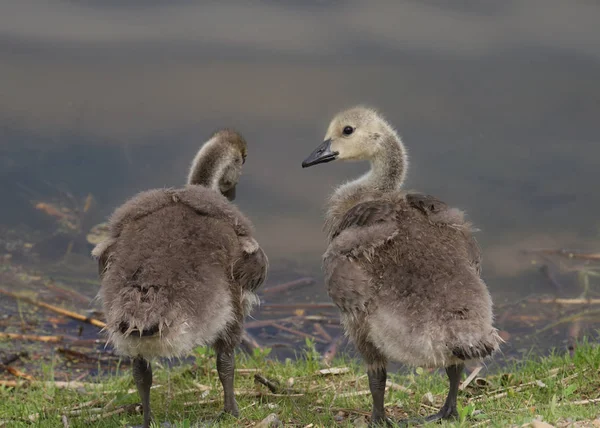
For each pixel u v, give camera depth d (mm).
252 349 14055
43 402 12102
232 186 13062
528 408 10219
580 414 9445
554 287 16266
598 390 11023
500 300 15984
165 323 9008
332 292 9609
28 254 17984
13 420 11320
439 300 8891
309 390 11844
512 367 12961
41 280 17094
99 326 15531
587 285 16234
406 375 12930
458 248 9516
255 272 10336
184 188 10727
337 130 12250
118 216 10305
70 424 10883
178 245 9688
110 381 12828
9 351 14391
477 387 11734
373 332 9258
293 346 14500
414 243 9414
